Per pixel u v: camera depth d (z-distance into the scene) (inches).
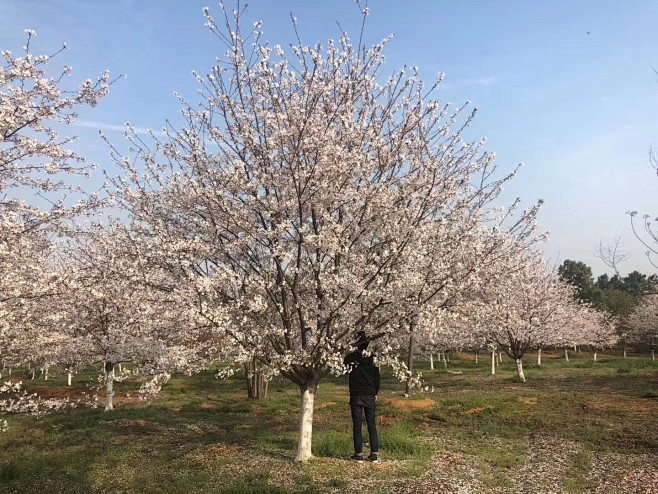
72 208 297.1
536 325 773.9
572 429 398.3
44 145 283.7
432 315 271.1
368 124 299.0
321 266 271.0
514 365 1227.2
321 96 288.8
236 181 268.4
